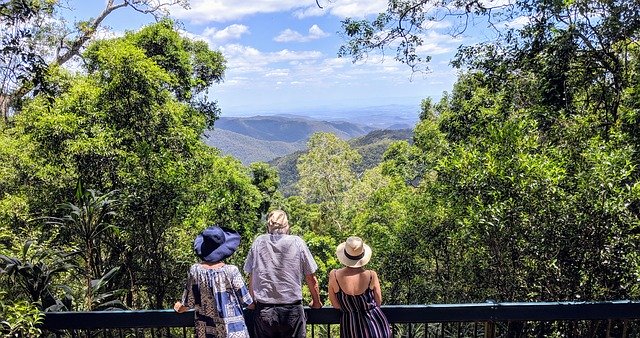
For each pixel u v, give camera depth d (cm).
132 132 1093
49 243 835
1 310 381
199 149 1314
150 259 1043
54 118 982
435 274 1225
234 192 1538
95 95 1079
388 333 322
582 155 607
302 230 3067
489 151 640
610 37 813
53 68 1262
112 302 513
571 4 821
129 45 1122
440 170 722
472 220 631
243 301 304
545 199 571
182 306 318
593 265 561
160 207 1012
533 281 625
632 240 535
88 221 604
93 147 971
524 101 1053
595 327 591
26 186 1054
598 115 834
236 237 325
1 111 1163
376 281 324
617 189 527
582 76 902
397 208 1509
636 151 642
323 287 1898
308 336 716
